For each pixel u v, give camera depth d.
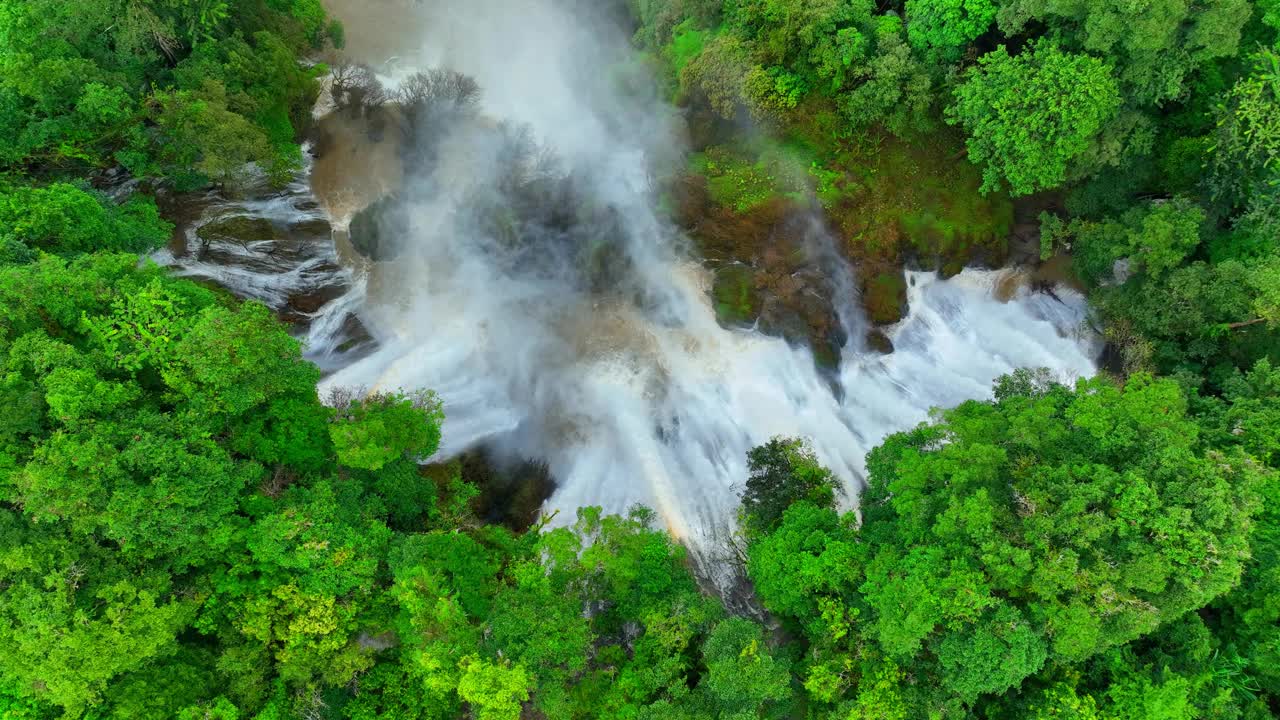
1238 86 28.03
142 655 20.62
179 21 33.34
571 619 21.95
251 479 23.86
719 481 33.62
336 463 27.12
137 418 22.27
